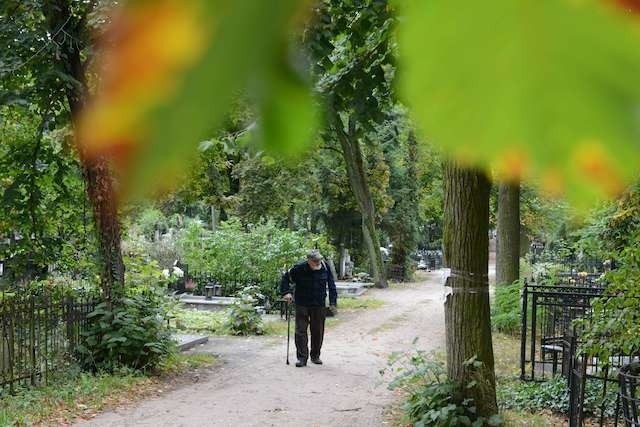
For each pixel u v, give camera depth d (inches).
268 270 928.9
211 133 9.0
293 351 586.2
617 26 8.4
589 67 8.4
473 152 8.6
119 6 8.4
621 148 8.2
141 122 8.1
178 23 8.2
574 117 8.4
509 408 355.6
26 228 457.1
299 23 8.7
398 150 1373.0
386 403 403.5
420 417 315.0
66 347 435.8
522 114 8.5
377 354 572.1
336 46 253.8
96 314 449.1
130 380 427.8
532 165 8.5
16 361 398.3
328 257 1138.7
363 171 1216.2
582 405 293.0
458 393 308.3
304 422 370.3
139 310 475.2
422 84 8.8
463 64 8.7
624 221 421.4
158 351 456.1
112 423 352.5
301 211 1434.5
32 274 477.4
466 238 308.8
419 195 1517.0
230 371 492.1
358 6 226.7
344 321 796.6
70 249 474.6
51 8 340.8
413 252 1525.6
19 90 390.3
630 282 250.2
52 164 452.8
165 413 377.7
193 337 616.1
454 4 8.8
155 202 11.8
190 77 8.1
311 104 9.2
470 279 309.9
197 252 984.3
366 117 251.4
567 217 11.7
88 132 8.1
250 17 8.4
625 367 256.1
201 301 893.8
